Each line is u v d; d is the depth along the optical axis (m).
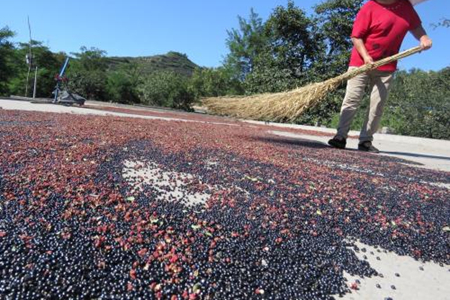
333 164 4.08
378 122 5.89
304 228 1.93
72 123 5.61
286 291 1.32
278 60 19.81
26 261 1.29
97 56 45.41
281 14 19.03
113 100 30.81
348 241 1.84
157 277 1.29
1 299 1.10
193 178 2.79
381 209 2.38
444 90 13.48
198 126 8.07
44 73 32.69
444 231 2.07
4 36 27.70
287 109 5.29
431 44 4.64
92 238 1.52
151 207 2.00
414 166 4.54
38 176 2.31
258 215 2.05
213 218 1.93
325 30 18.86
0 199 1.85
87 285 1.21
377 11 5.17
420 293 1.40
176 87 31.23
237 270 1.41
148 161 3.25
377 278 1.49
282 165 3.60
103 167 2.81
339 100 17.95
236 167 3.31
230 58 34.50
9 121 5.18
